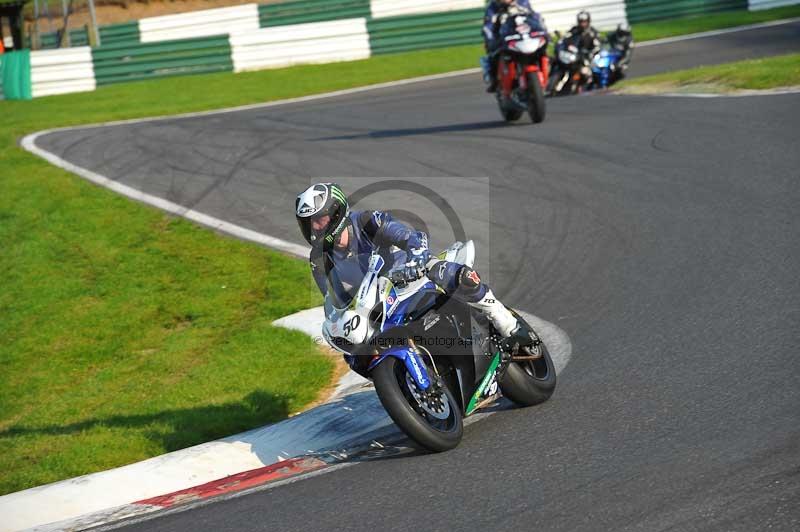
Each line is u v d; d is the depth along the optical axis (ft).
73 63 336.49
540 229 114.01
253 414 77.05
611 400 64.59
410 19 358.64
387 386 57.98
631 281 92.12
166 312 111.14
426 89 267.59
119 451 72.33
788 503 45.34
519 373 65.36
